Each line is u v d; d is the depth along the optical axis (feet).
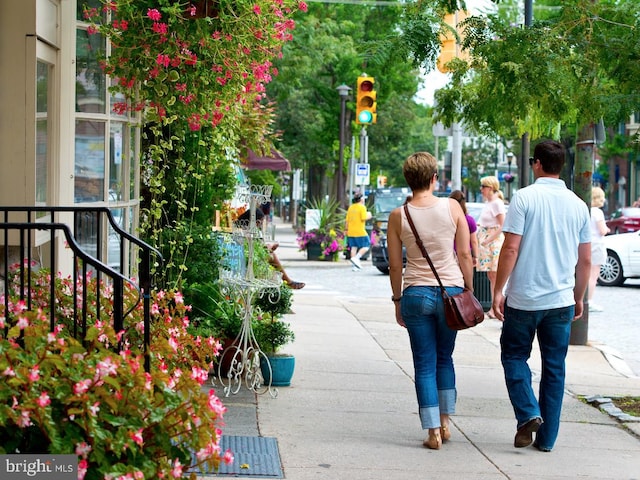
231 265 49.32
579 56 43.78
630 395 46.03
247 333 42.16
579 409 42.70
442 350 35.19
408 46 47.21
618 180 297.12
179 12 35.29
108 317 29.19
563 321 34.65
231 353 43.88
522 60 43.78
